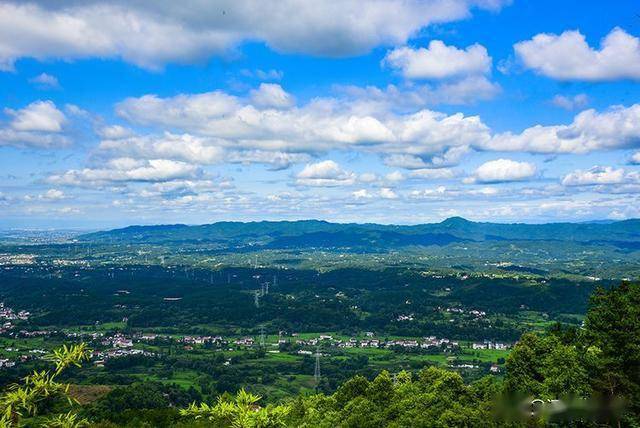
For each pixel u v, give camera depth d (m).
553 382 30.64
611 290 37.75
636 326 32.78
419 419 32.50
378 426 35.34
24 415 9.68
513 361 34.41
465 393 34.00
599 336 35.41
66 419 10.17
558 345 34.91
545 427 27.86
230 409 15.59
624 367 31.94
